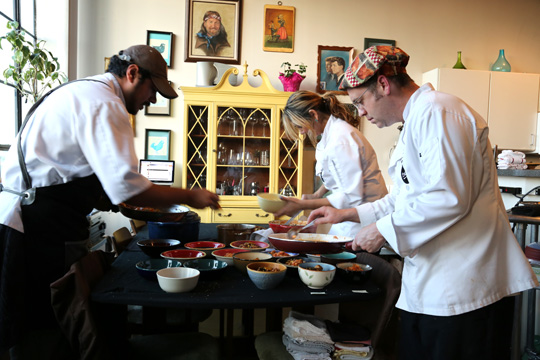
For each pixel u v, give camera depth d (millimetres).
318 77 4559
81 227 1531
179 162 4426
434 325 1148
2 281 1380
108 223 4391
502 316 1169
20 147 1444
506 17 4852
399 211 1158
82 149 1396
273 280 1398
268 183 4207
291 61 4547
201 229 2619
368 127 4684
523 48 4887
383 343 1545
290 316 1623
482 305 1120
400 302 1268
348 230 2162
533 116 4512
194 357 1489
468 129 1117
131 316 2184
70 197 1468
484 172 1158
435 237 1149
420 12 4723
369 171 2170
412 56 4723
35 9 3883
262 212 4137
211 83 4137
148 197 1460
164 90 1653
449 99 1158
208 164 4094
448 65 4781
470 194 1108
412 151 1194
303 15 4551
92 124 1380
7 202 1441
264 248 1883
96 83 1488
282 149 4223
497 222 1166
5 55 3404
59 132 1404
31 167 1437
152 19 4348
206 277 1492
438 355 1147
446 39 4770
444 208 1079
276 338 1654
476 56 4816
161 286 1346
